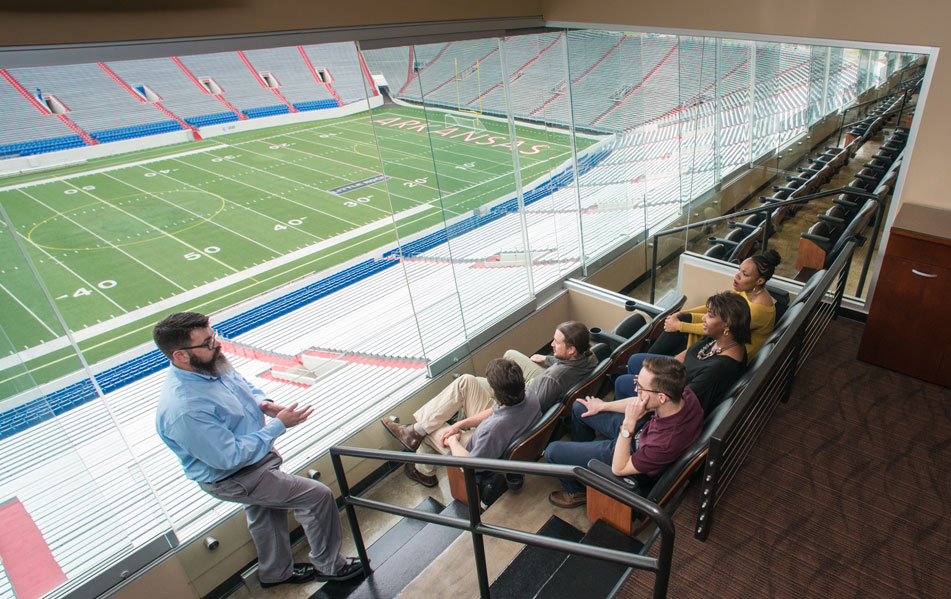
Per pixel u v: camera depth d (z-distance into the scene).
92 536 2.73
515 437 3.00
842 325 3.51
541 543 1.75
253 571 3.25
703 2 3.46
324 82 27.48
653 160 4.89
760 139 4.02
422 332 4.23
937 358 2.89
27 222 13.91
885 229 3.38
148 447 4.04
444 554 2.68
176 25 2.56
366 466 3.86
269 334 6.22
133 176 17.30
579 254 5.16
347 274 9.23
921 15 2.74
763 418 2.65
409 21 3.50
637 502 1.44
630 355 3.67
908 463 2.50
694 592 2.04
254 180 16.20
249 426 2.88
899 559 2.09
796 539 2.20
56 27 2.26
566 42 4.38
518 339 4.73
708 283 4.45
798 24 3.15
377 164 17.31
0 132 21.64
